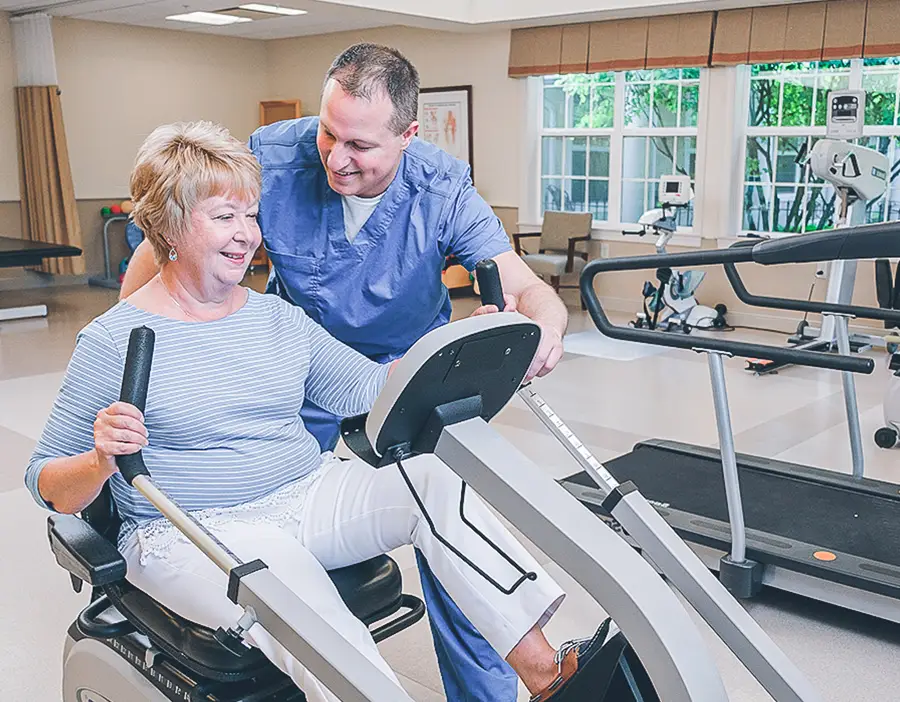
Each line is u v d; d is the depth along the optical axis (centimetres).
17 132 870
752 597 277
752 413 471
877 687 229
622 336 268
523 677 161
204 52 976
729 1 655
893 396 405
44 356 598
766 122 712
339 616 154
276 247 209
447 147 881
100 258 938
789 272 693
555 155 829
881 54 623
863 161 573
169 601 160
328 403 188
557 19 745
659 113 760
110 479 169
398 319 213
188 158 160
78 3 788
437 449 136
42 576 290
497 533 166
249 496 172
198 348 168
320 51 969
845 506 296
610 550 131
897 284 566
